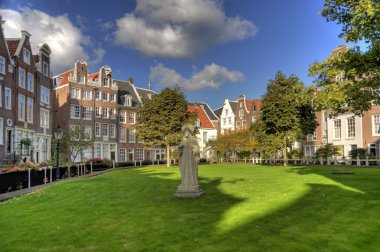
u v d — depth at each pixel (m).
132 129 65.50
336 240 7.02
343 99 14.63
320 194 12.46
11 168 20.77
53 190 16.84
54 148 37.94
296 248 6.59
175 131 44.69
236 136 60.06
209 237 7.48
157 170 33.31
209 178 21.62
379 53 13.80
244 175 24.38
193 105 81.94
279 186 15.59
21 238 7.81
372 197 11.39
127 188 16.83
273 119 40.12
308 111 41.03
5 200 14.72
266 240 7.13
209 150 75.94
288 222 8.52
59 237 7.82
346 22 15.58
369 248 6.50
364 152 40.62
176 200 12.40
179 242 7.21
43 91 43.22
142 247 6.94
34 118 39.72
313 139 53.28
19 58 36.19
